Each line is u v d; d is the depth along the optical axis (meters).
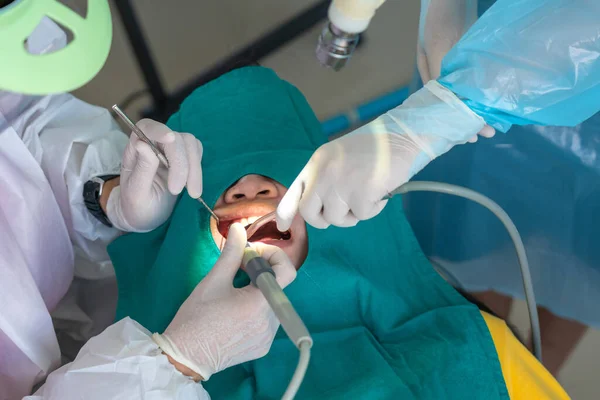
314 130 1.34
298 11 1.83
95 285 1.34
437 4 1.09
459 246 1.43
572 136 1.11
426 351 1.04
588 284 1.27
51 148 1.15
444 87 0.86
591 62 0.75
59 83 0.60
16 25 0.54
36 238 1.04
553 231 1.26
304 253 1.08
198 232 1.03
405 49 1.81
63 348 1.25
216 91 1.25
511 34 0.78
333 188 0.87
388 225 1.22
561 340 1.37
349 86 1.78
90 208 1.18
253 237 1.09
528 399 1.08
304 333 0.63
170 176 0.98
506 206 1.30
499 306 1.41
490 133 0.94
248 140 1.16
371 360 1.01
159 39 1.79
